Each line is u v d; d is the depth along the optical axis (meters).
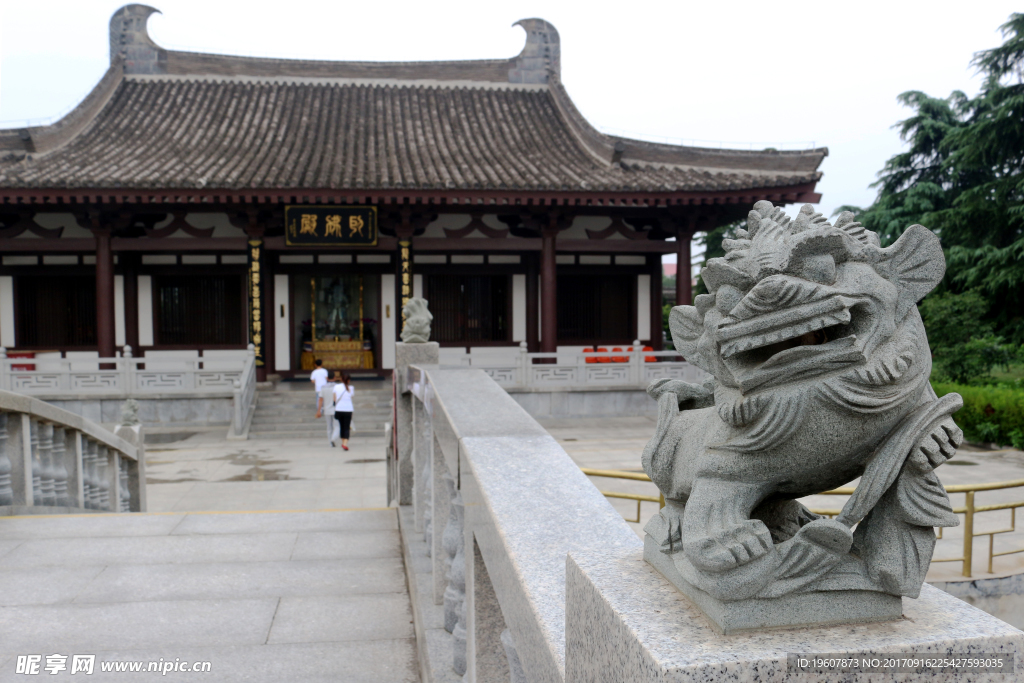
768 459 1.27
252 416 18.86
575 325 23.95
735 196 19.56
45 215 21.19
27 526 5.94
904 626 1.17
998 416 15.29
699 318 1.58
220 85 26.31
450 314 23.62
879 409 1.20
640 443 15.55
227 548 5.56
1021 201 27.78
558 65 27.94
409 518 5.63
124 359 18.48
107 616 4.31
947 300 21.62
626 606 1.24
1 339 21.78
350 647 3.95
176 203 19.61
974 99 33.41
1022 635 1.14
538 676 1.62
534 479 2.40
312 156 21.50
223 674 3.63
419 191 18.91
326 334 25.14
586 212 22.03
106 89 24.03
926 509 1.17
